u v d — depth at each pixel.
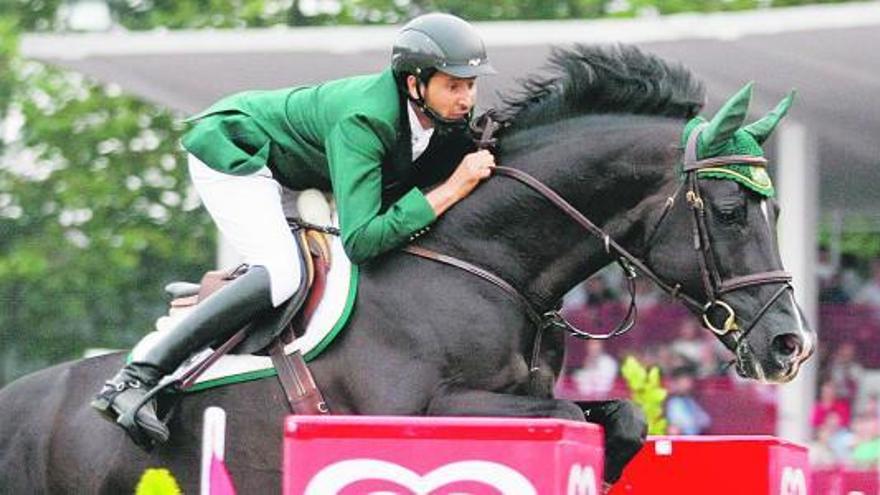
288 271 9.76
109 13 36.59
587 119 9.84
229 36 20.70
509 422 8.07
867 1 32.66
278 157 9.95
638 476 10.29
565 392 23.20
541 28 19.75
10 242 34.69
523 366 9.67
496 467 8.06
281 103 9.95
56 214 34.75
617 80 9.84
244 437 9.80
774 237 9.43
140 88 22.80
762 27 19.12
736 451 10.03
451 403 9.40
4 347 35.06
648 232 9.60
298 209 10.06
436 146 9.91
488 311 9.58
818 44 19.56
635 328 23.53
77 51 21.30
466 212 9.77
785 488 10.05
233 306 9.74
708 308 9.45
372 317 9.65
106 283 34.66
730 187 9.36
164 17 34.47
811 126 22.88
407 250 9.76
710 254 9.38
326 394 9.68
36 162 34.78
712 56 20.23
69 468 10.53
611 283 24.03
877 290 26.34
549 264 9.75
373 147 9.50
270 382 9.78
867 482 17.48
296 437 8.21
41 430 10.78
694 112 9.88
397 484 8.13
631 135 9.69
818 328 25.78
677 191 9.49
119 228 34.69
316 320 9.72
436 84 9.58
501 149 9.91
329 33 20.36
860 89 21.36
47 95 34.09
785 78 21.03
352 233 9.45
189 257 34.50
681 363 22.66
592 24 19.73
